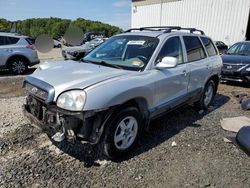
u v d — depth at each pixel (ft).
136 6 85.10
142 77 11.23
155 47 12.50
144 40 13.20
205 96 17.88
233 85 27.81
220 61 18.88
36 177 9.36
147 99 11.50
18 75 31.58
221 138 13.32
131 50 12.92
